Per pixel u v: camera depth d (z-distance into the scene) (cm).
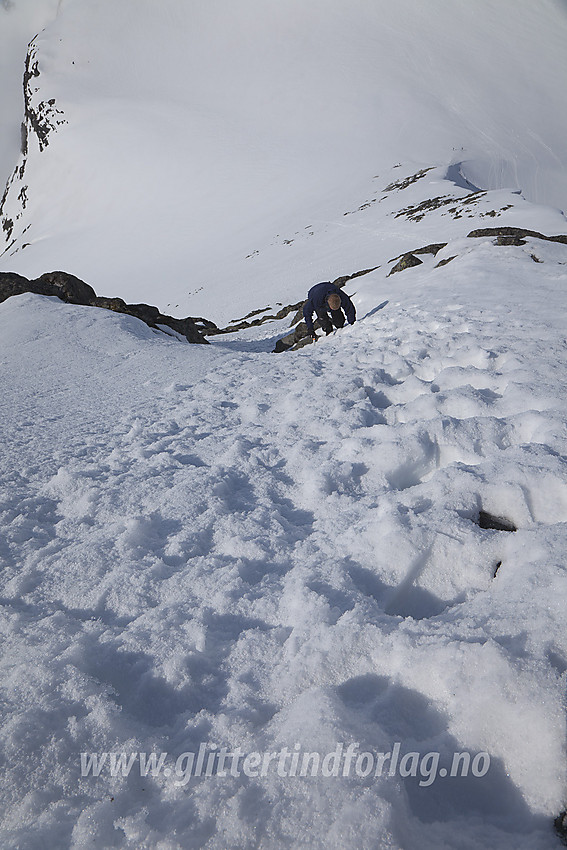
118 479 309
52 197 11938
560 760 126
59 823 123
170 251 7419
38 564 223
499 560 204
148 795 130
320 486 276
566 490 229
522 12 11869
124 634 176
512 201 3064
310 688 152
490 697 137
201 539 239
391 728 141
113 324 1041
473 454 297
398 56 11369
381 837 114
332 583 194
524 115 9162
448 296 879
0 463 347
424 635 161
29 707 147
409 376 451
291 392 470
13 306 1188
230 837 117
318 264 3525
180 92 12862
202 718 146
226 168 9306
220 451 351
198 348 868
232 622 184
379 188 6200
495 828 124
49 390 604
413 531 210
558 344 471
